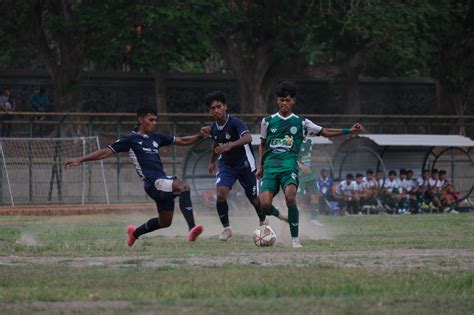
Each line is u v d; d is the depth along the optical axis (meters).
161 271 24.97
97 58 88.00
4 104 88.50
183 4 82.50
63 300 20.14
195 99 102.06
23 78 97.25
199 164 75.94
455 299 20.58
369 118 94.50
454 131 102.19
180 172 90.81
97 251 31.91
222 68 128.88
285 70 98.31
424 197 78.19
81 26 85.00
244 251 31.83
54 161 84.06
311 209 54.56
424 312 18.86
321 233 44.78
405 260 28.97
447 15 95.69
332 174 75.00
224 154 37.19
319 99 104.50
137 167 33.12
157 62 84.12
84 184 84.62
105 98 98.81
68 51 90.06
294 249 32.78
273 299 20.05
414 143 77.69
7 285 22.64
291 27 91.75
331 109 105.00
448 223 55.44
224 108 36.81
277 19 92.12
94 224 56.69
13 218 66.12
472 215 69.06
